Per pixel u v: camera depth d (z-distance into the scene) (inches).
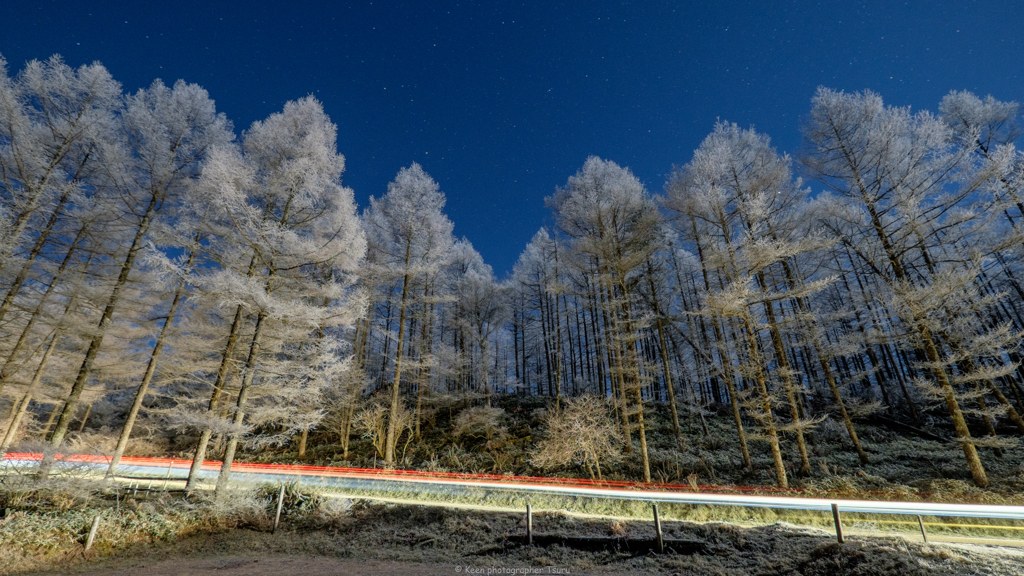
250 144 482.0
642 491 499.2
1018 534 335.6
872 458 600.7
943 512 378.0
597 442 571.5
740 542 323.9
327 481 570.9
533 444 731.4
